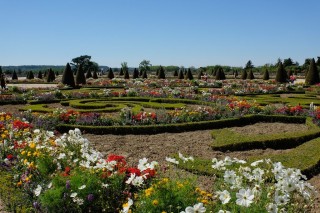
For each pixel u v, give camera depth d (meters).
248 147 9.91
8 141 8.19
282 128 12.75
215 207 4.46
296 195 4.48
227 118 13.27
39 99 20.83
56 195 5.06
